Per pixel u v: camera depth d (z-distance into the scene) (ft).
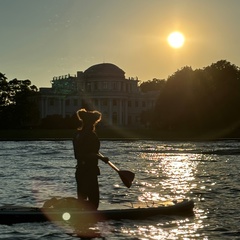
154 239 45.27
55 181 95.96
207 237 46.09
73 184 90.43
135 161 163.22
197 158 177.99
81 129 54.54
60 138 416.26
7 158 177.78
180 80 408.26
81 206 54.29
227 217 55.52
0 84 551.18
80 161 54.08
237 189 82.23
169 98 409.08
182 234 47.21
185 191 79.66
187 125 413.80
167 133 433.89
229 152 215.92
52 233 47.21
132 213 54.75
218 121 397.80
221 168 130.82
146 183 92.22
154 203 60.59
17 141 372.58
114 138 407.44
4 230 48.29
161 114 414.00
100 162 156.04
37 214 52.60
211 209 60.85
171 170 125.29
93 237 45.91
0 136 431.84
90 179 53.98
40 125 545.03
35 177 104.68
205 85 403.13
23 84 557.33
